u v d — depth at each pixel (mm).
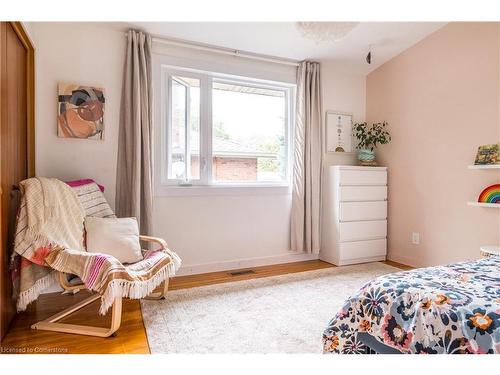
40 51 2684
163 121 3211
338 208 3662
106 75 2906
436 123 3404
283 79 3754
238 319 2260
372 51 3674
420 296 1209
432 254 3463
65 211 2289
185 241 3293
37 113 2682
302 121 3742
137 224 2705
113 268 1924
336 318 1447
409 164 3707
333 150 4027
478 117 3037
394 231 3908
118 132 2955
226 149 3619
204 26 2959
